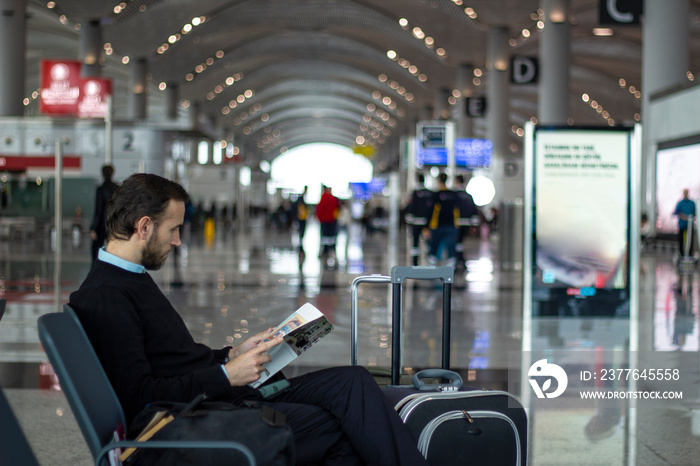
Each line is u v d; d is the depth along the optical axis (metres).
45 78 35.81
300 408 2.91
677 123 22.38
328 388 2.95
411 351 7.06
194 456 2.40
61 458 4.00
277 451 2.42
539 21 41.47
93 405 2.45
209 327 8.41
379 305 10.44
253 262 18.55
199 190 44.25
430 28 46.09
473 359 6.67
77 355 2.49
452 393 3.02
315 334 3.04
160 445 2.30
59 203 11.98
